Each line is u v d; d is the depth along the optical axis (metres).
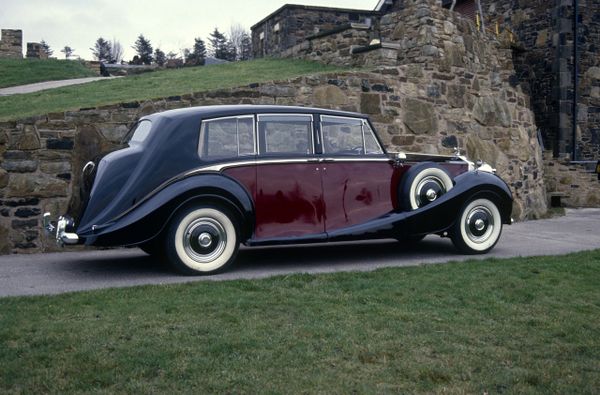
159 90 11.30
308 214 6.93
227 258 6.57
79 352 3.90
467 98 11.72
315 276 6.10
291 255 7.79
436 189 7.42
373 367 3.78
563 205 14.91
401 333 4.38
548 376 3.66
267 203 6.76
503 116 12.26
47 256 7.93
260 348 4.04
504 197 7.75
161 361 3.78
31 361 3.76
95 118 8.59
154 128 6.65
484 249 7.74
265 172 6.76
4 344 4.07
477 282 5.91
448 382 3.58
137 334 4.28
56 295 5.34
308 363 3.81
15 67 22.61
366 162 7.22
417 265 6.76
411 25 11.67
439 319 4.71
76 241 6.34
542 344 4.23
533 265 6.75
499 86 12.39
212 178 6.47
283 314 4.80
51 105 10.27
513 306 5.12
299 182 6.89
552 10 17.23
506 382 3.58
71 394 3.35
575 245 8.56
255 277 6.25
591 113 17.52
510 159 12.26
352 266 6.97
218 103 9.49
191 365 3.72
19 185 8.18
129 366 3.69
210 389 3.42
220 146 6.68
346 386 3.49
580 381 3.60
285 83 9.98
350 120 7.26
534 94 17.89
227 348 4.01
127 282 6.11
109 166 6.45
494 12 19.41
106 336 4.22
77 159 8.47
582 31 17.28
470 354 4.01
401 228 7.28
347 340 4.20
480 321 4.70
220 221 6.54
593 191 14.99
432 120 11.20
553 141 17.19
